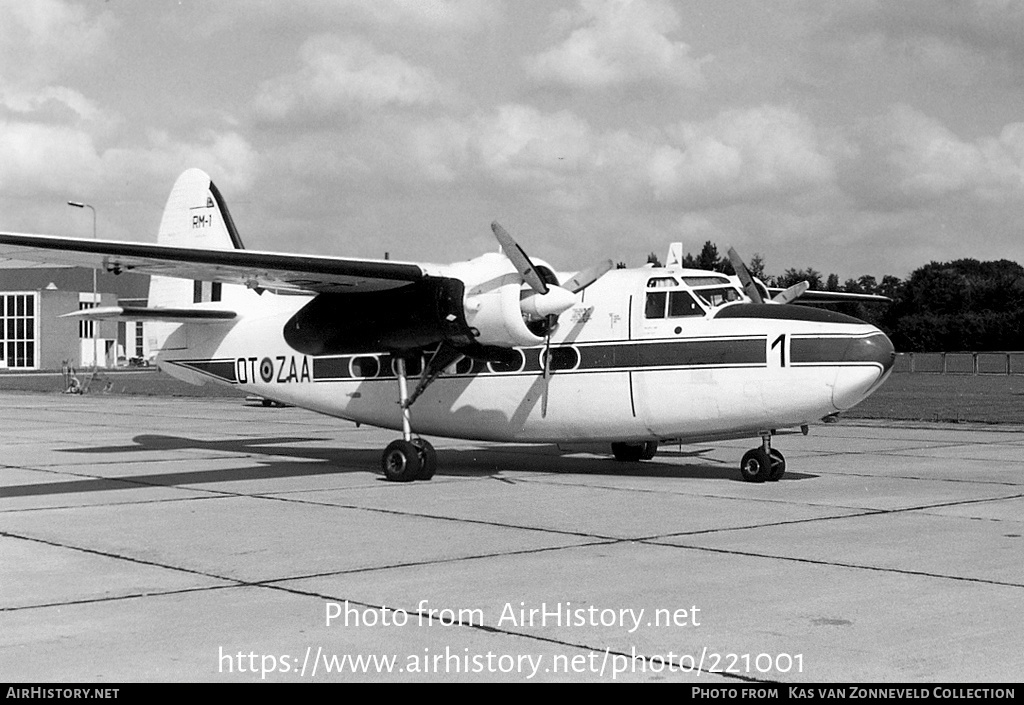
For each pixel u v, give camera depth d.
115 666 6.85
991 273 116.94
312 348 18.41
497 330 15.88
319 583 9.17
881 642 7.25
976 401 37.94
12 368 88.50
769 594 8.64
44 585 9.15
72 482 16.58
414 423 17.98
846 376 14.53
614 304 16.12
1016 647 7.11
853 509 13.27
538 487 15.74
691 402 15.51
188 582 9.24
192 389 55.53
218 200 21.25
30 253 14.28
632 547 10.74
